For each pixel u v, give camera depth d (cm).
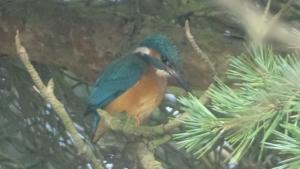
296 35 301
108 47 577
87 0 600
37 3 593
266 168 553
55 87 616
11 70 621
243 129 268
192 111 275
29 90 619
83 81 627
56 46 591
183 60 556
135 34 572
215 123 270
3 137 602
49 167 620
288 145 245
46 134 612
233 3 368
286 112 262
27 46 596
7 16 592
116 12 584
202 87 563
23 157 605
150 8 571
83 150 345
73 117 616
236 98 270
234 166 572
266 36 431
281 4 536
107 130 540
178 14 562
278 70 272
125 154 578
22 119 612
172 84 566
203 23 576
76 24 583
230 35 559
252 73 278
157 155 606
